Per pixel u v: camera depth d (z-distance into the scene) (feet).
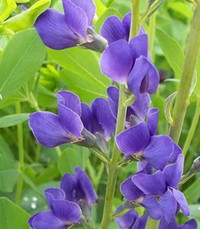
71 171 1.18
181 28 1.97
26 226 1.01
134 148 0.78
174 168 0.75
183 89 0.80
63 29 0.82
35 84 1.25
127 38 0.83
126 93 0.77
